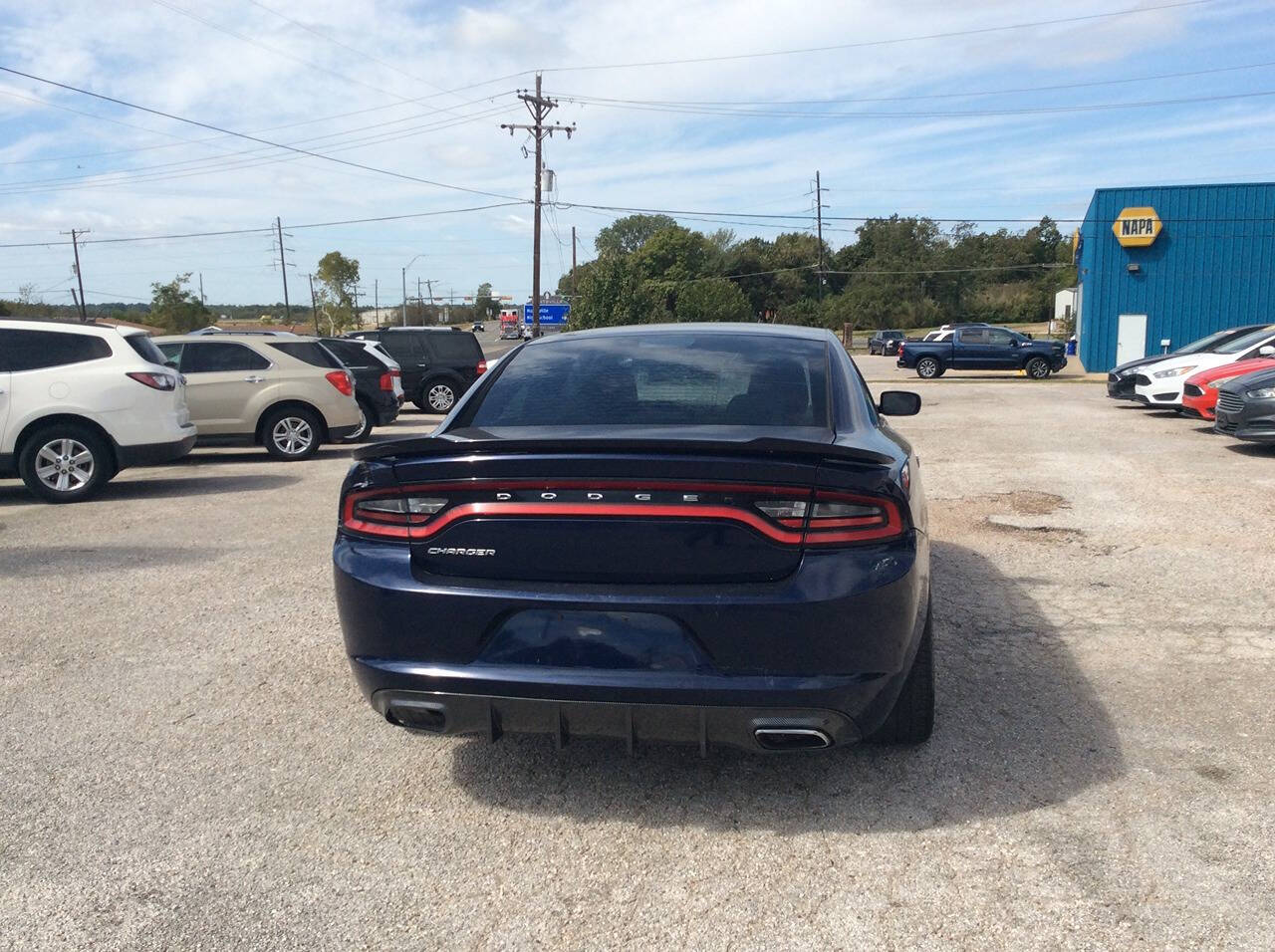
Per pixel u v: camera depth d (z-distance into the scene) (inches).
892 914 101.7
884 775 132.6
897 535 115.1
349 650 124.1
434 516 118.3
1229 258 1364.4
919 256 3964.1
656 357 154.7
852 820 121.3
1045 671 171.2
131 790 132.3
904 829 118.9
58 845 118.0
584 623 113.0
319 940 99.4
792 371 149.4
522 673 113.6
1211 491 339.6
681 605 110.4
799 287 4015.8
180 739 148.6
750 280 4042.8
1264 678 166.9
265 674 175.6
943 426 585.6
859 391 153.5
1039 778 131.1
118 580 241.1
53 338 360.8
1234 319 1373.0
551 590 114.0
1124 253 1393.9
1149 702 156.9
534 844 117.3
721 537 111.8
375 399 579.8
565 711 114.0
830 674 111.0
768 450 111.6
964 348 1285.7
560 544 114.3
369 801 128.8
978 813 122.2
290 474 430.9
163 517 324.2
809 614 109.6
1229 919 99.6
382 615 118.6
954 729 147.2
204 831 121.3
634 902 105.0
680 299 2839.6
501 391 148.6
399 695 119.3
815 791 128.8
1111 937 97.0
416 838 119.1
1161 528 283.4
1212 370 534.0
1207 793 126.2
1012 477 378.9
